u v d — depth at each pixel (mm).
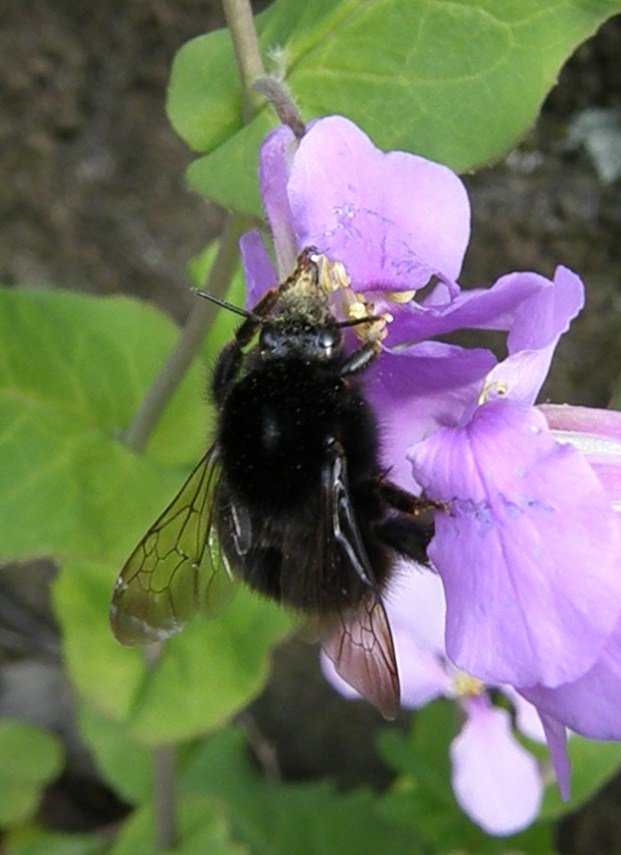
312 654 189
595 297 163
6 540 134
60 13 166
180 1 162
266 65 119
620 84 154
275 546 103
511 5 114
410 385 99
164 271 176
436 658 145
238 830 178
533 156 159
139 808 180
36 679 209
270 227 100
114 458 139
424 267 95
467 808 141
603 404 167
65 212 176
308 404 99
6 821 192
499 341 162
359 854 175
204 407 143
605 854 185
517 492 89
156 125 169
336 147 95
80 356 144
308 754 197
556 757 94
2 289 143
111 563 136
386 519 103
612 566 86
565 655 85
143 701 148
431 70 115
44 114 171
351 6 116
